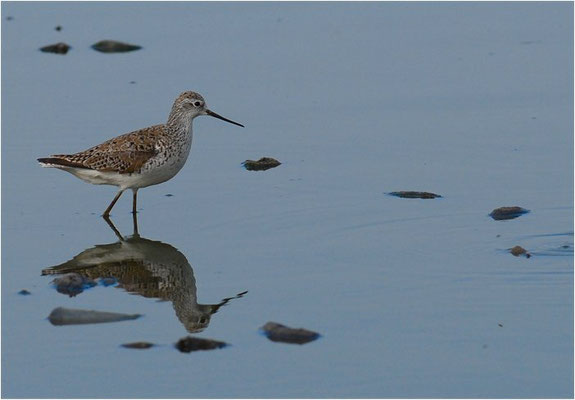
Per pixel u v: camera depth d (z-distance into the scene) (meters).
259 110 21.11
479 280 13.91
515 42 24.69
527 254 14.67
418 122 20.41
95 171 16.64
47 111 20.75
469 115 20.64
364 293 13.62
